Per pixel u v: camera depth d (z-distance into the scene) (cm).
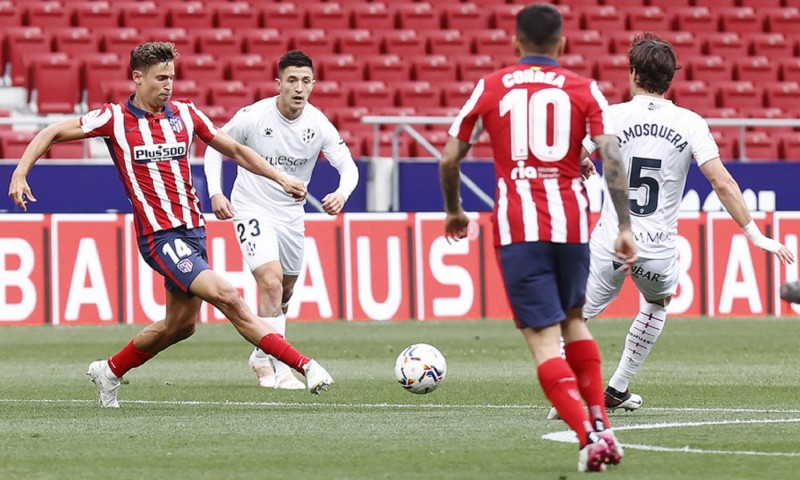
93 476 1936
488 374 3719
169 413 2784
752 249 5950
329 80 8106
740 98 8438
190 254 2755
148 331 2858
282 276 3556
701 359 4206
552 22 2048
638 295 6053
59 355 4381
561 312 2005
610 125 2006
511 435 2398
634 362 2752
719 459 2083
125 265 5534
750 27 9188
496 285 5831
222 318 5872
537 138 2006
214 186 3481
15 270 5453
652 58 2694
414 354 2914
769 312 5950
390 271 5744
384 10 8688
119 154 2748
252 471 1978
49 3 8256
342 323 5672
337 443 2292
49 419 2672
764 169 6525
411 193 6297
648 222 2712
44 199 6019
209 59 7962
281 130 3484
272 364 3472
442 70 8300
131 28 8231
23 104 7725
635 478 1892
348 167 3559
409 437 2373
